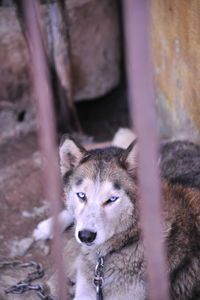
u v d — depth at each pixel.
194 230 4.26
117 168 4.05
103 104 9.18
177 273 4.19
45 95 2.54
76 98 8.47
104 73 8.59
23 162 7.29
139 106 2.08
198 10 5.23
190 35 5.58
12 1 7.79
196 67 5.57
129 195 4.01
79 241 3.87
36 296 4.66
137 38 1.98
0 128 8.20
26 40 7.18
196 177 4.93
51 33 7.41
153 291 2.54
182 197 4.42
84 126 8.74
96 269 4.30
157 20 6.58
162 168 5.30
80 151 4.29
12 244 5.59
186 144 5.73
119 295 4.24
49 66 7.60
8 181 6.86
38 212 6.20
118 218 4.02
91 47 8.25
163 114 7.14
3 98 8.27
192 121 6.04
